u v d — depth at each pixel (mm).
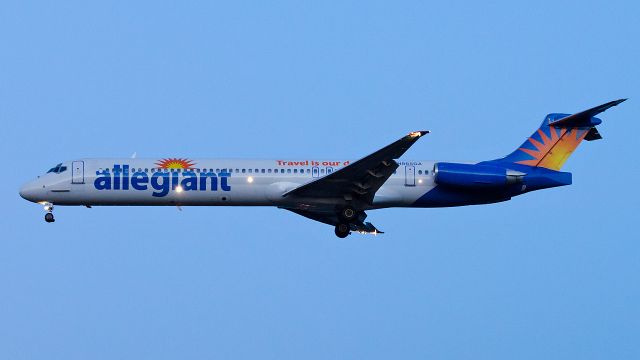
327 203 155250
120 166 153250
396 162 147000
